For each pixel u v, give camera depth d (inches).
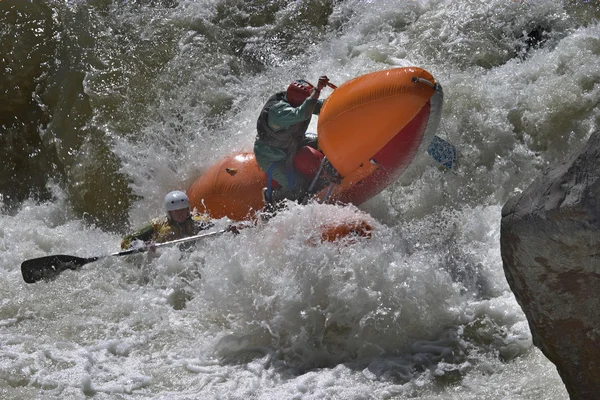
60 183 1147.3
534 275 533.6
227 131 1125.1
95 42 1229.7
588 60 1098.1
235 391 686.5
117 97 1171.9
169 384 703.7
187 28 1274.6
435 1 1262.3
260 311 774.5
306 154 934.4
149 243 906.1
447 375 690.8
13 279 905.5
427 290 754.8
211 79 1204.5
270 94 1184.2
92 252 982.4
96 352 757.9
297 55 1269.7
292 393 677.3
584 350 546.3
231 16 1317.7
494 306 764.0
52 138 1160.8
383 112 848.9
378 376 696.4
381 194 1007.0
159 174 1099.9
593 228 491.2
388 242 807.7
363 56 1214.9
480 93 1088.2
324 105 899.4
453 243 883.4
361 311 749.9
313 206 845.8
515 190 1027.9
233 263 793.6
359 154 883.4
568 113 1059.9
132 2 1304.1
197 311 833.5
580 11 1200.2
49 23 1244.5
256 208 965.8
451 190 1020.5
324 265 763.4
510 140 1058.7
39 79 1204.5
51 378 706.8
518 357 707.4
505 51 1179.3
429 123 856.9
